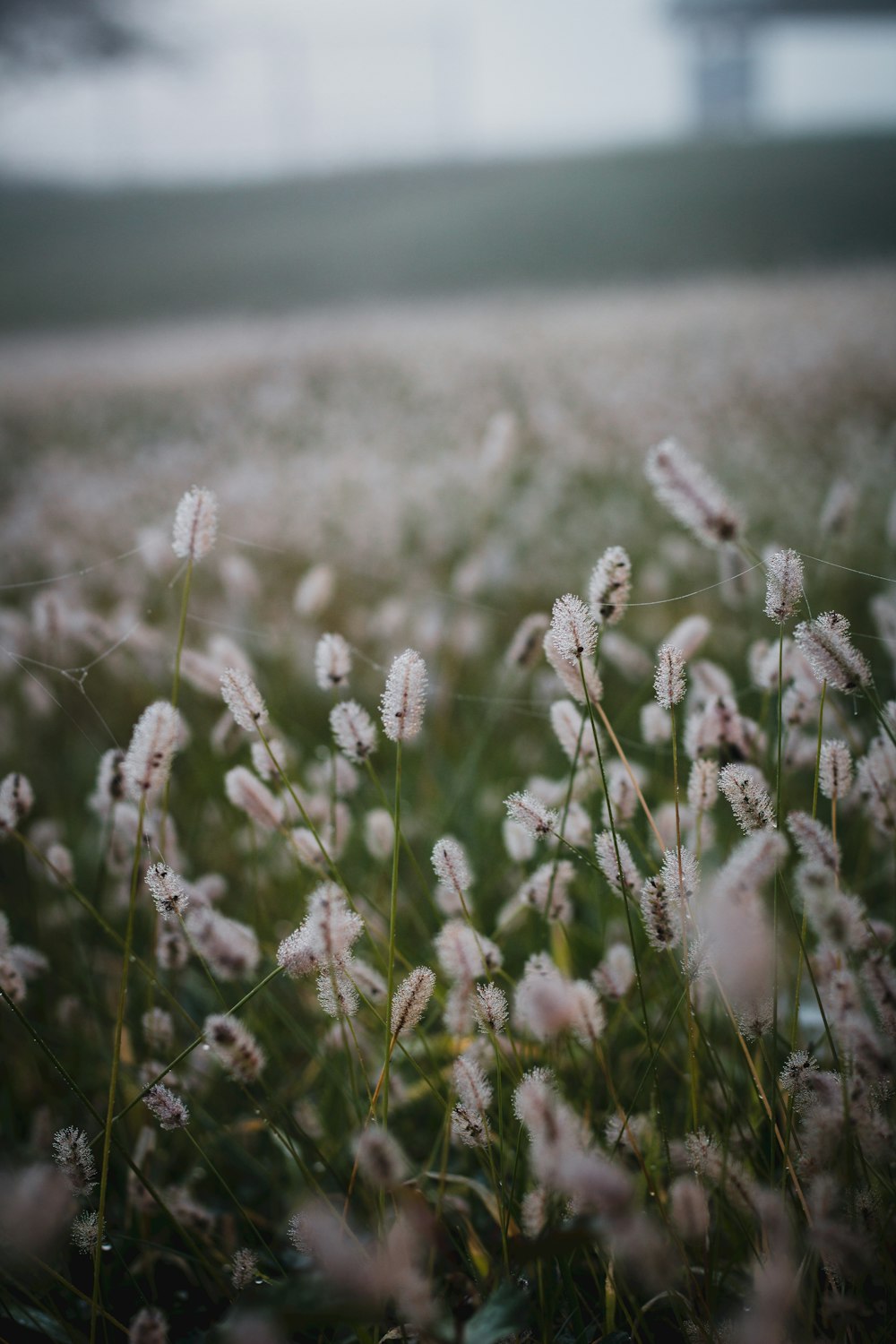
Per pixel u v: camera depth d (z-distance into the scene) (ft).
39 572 8.14
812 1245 2.78
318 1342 3.05
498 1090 3.01
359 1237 3.07
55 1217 2.64
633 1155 3.13
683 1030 3.44
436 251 34.42
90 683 6.24
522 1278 3.03
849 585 6.16
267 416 14.61
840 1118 2.80
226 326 27.35
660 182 37.68
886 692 4.41
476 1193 3.35
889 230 30.58
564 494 9.73
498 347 18.97
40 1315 3.07
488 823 4.33
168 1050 3.55
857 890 3.72
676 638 3.50
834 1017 2.81
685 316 19.97
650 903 2.95
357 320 25.90
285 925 3.95
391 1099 3.51
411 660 3.00
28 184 46.68
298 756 4.71
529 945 3.85
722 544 3.45
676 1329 3.06
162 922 3.41
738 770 3.00
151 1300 3.23
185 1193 3.22
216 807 4.39
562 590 7.23
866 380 12.84
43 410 17.58
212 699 5.67
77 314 32.04
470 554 7.73
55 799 4.99
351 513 8.86
